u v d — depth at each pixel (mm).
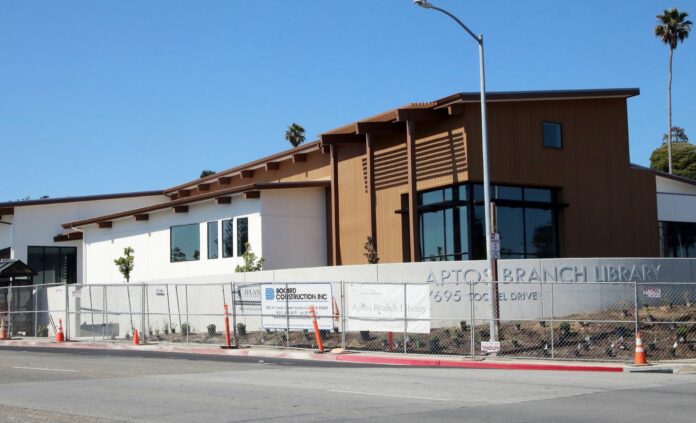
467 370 19094
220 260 38250
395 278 27531
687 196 38906
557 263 26406
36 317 34156
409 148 30469
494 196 30500
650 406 12414
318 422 10969
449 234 31219
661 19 68125
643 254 33406
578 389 14820
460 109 30047
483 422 10875
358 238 34656
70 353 25594
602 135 33031
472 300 21531
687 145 74312
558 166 31750
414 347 23359
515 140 30906
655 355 20938
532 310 26047
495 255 22609
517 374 18031
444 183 31000
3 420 11102
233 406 12570
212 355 24500
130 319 30734
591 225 32250
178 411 12078
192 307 32312
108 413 11914
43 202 50406
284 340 26188
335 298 28359
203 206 39656
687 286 27688
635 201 33500
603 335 22656
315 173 38625
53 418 11312
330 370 18922
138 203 53250
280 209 36312
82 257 49969
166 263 41844
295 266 36281
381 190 33812
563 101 32125
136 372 18391
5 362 21547
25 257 49875
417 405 12570
